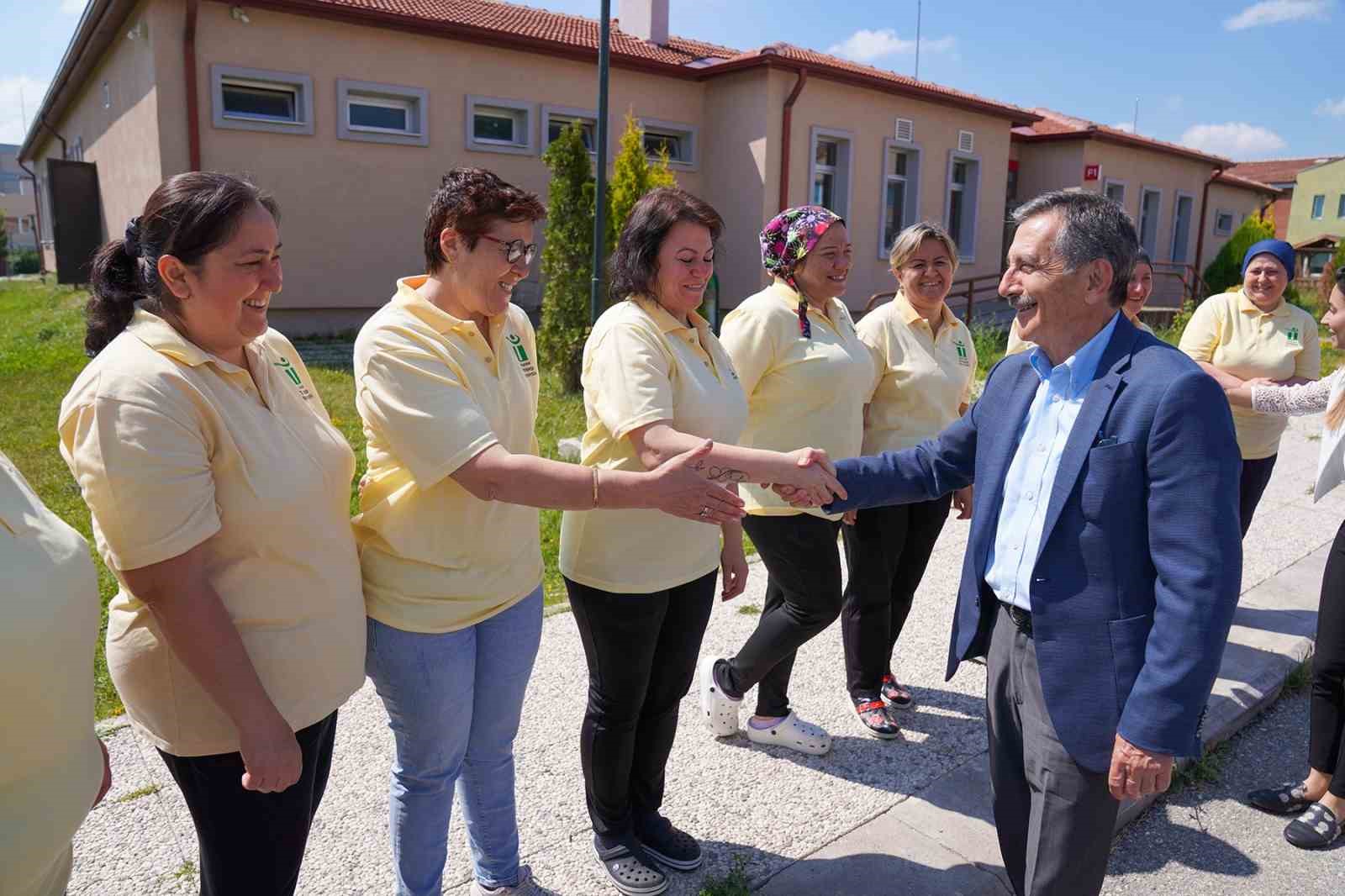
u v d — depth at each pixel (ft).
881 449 11.59
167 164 37.50
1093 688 6.21
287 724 5.64
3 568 4.16
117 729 10.94
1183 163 73.67
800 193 49.42
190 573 5.29
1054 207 6.40
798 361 10.02
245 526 5.63
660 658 8.55
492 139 45.70
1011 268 6.60
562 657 13.15
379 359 6.63
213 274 5.41
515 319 7.95
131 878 8.35
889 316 11.64
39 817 4.35
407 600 6.98
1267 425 13.94
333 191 41.16
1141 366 6.14
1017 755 7.07
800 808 9.86
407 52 41.93
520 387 7.55
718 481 7.56
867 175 52.47
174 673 5.65
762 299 10.23
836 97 49.88
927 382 11.41
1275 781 11.19
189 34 36.68
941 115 55.47
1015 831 7.20
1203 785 11.05
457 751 7.43
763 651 10.34
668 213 7.94
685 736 11.30
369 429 7.00
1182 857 9.70
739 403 8.66
